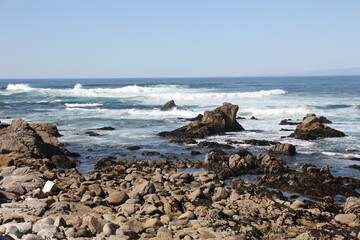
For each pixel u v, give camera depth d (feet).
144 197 45.27
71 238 30.48
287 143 82.53
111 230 32.99
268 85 406.82
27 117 130.41
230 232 35.12
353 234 34.83
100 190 47.01
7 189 45.96
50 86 376.48
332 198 47.75
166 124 117.39
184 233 33.94
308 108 152.97
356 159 71.46
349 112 140.05
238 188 51.39
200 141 91.30
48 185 46.24
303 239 34.04
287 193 51.24
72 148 83.51
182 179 55.16
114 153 78.43
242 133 102.32
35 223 31.89
